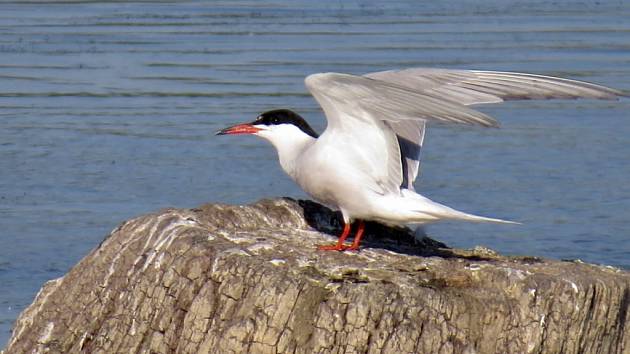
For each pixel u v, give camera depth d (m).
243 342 9.01
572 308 9.14
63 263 14.26
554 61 24.92
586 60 25.17
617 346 9.56
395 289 8.96
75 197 16.67
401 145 10.40
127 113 20.70
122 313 9.77
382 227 11.01
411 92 9.20
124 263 10.02
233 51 25.59
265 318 9.01
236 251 9.52
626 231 15.69
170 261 9.64
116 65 24.12
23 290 13.41
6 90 22.03
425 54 25.23
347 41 26.95
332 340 8.85
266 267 9.26
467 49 26.09
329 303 8.91
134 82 22.67
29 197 16.62
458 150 19.34
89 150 18.75
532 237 15.45
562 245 15.17
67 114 20.59
